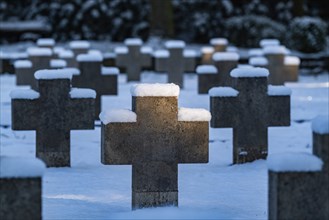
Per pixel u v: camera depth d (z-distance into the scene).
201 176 15.35
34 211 9.72
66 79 15.92
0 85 28.12
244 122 16.52
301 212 10.05
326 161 10.05
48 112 16.00
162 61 29.33
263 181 14.81
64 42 42.12
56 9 42.44
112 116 12.19
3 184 9.65
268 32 40.34
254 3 43.41
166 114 12.33
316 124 10.21
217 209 12.26
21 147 18.62
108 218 11.55
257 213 12.02
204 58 31.62
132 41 31.17
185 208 12.23
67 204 12.62
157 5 39.19
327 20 44.91
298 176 10.02
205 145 12.44
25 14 43.69
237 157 16.58
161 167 12.41
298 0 42.12
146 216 11.49
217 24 42.25
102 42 41.34
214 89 16.47
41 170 9.70
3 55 33.47
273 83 29.50
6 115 21.22
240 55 36.97
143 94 12.23
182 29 42.78
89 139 19.36
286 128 20.78
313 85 29.73
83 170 16.12
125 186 14.44
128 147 12.28
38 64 27.42
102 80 20.95
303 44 37.66
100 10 42.41
